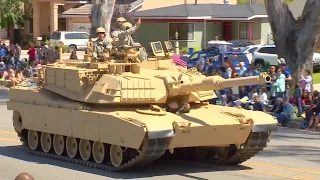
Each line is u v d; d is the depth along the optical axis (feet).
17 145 93.45
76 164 79.87
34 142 87.25
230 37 264.93
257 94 122.52
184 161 82.74
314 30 137.90
